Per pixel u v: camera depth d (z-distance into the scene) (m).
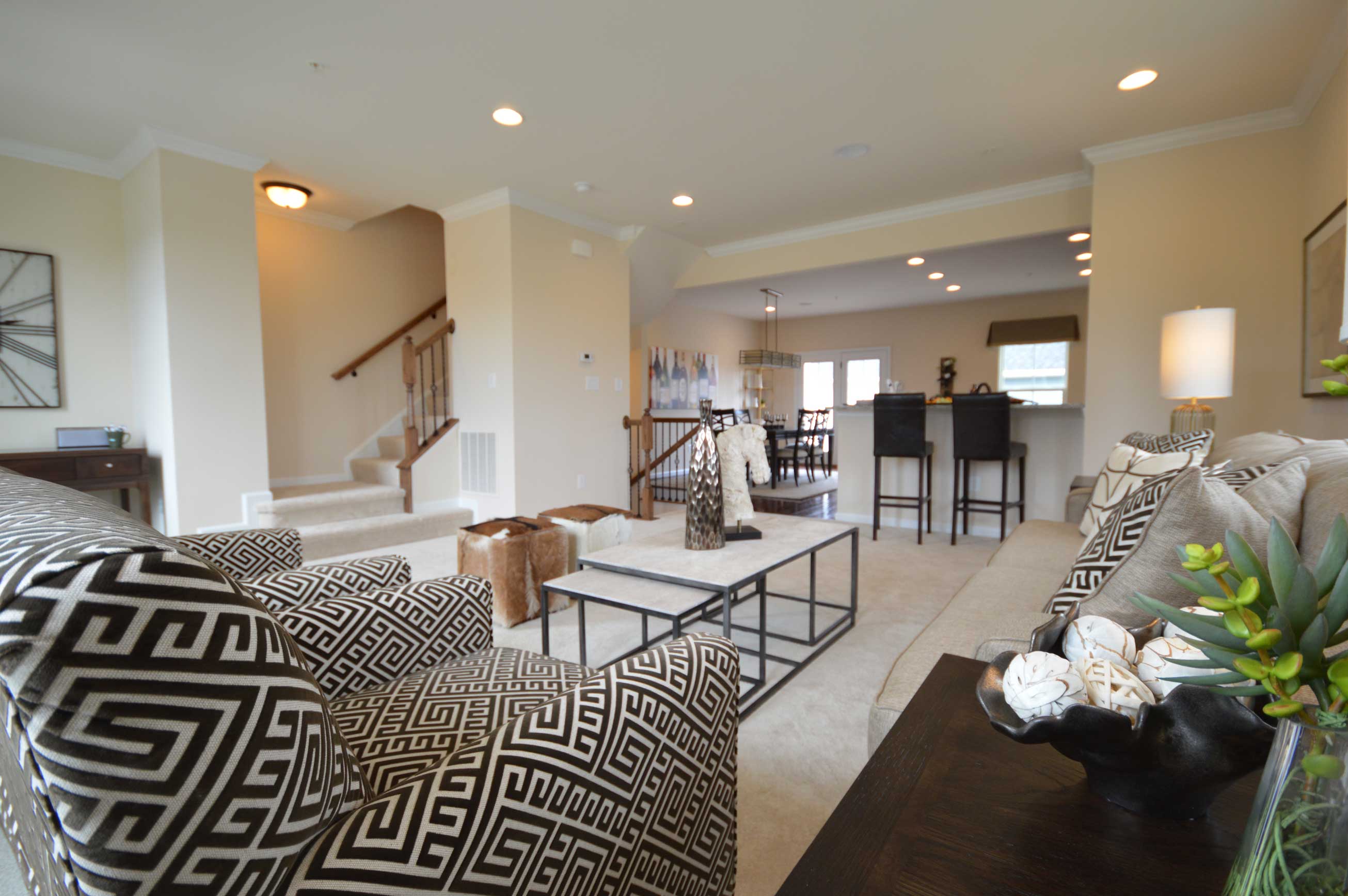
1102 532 1.32
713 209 4.97
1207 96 3.17
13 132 3.48
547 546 2.96
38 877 0.61
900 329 9.26
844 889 0.54
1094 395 3.84
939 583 3.44
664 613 1.77
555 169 4.13
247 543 1.67
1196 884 0.54
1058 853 0.58
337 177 4.25
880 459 4.64
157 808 0.46
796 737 1.87
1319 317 2.95
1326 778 0.39
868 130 3.56
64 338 3.75
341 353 5.26
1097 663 0.67
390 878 0.58
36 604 0.42
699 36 2.66
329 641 1.14
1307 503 1.18
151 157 3.59
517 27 2.59
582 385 5.20
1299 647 0.43
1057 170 4.17
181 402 3.62
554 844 0.70
